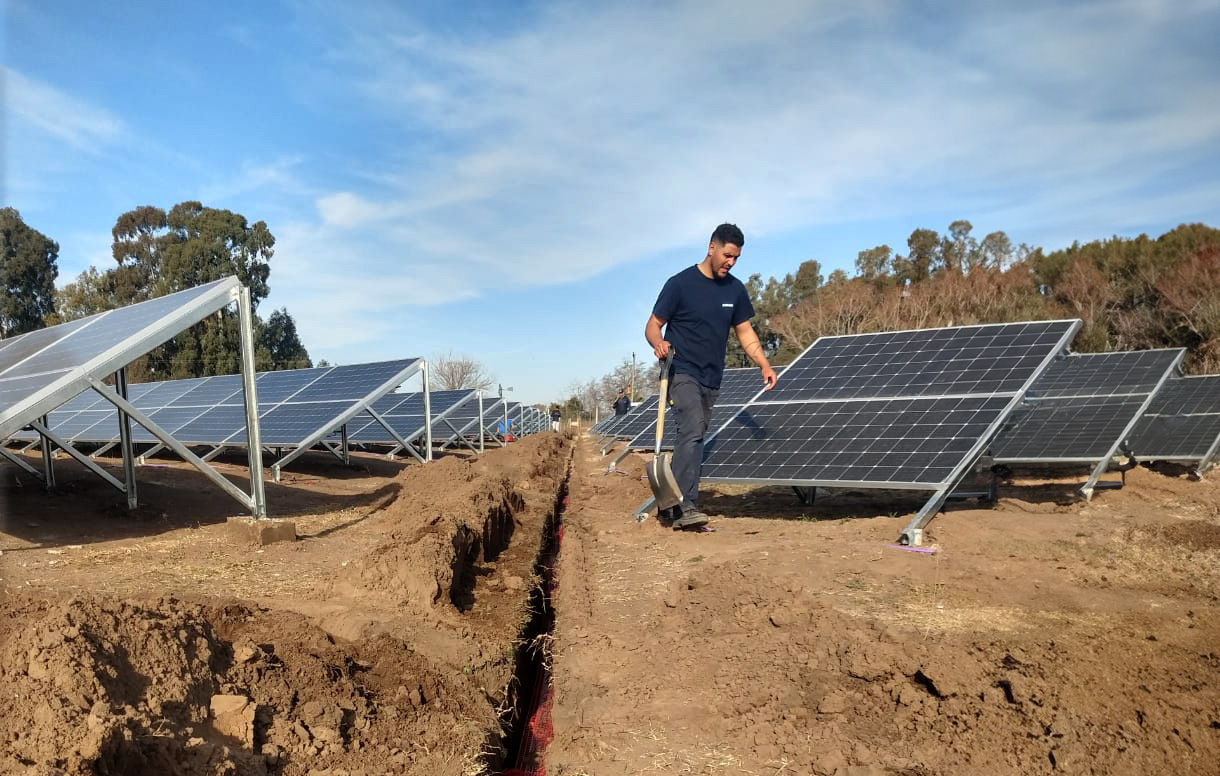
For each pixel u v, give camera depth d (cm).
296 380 1986
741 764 319
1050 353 892
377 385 1648
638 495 1141
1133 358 1572
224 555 759
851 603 516
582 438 4472
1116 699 339
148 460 1858
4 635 342
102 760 238
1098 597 527
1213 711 325
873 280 5362
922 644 412
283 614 506
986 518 828
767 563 625
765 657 426
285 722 323
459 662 453
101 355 764
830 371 1072
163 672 306
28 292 4159
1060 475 1413
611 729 360
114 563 706
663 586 609
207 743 275
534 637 568
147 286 4553
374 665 426
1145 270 3684
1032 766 294
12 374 902
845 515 933
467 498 838
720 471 892
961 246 5338
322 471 1703
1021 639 427
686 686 404
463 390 2616
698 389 812
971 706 343
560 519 1157
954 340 1022
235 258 4397
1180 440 1436
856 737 328
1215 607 501
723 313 802
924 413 873
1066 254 4397
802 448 888
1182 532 729
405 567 579
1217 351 3067
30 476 1232
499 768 367
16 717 249
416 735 351
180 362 4141
